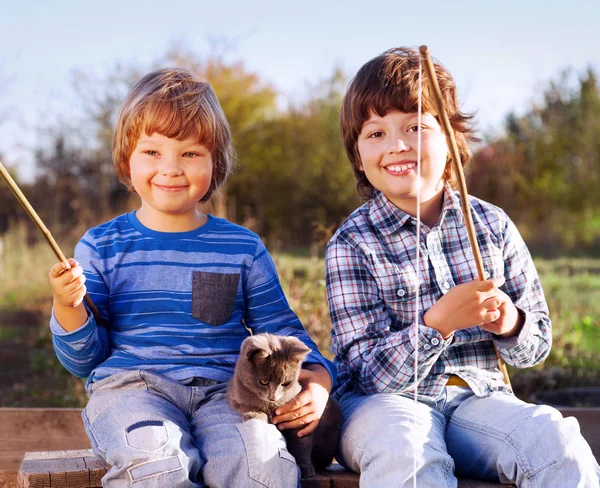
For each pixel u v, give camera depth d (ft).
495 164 75.05
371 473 9.32
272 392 9.80
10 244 44.96
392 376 10.31
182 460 8.97
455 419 10.59
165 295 10.93
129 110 11.16
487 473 10.13
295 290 21.61
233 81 72.13
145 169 11.00
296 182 70.33
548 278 43.83
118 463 9.02
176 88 11.21
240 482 9.09
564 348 24.12
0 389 21.08
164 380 10.17
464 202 8.87
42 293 38.22
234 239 11.55
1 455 13.70
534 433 9.57
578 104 79.71
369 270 11.13
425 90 10.90
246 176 69.72
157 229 11.34
